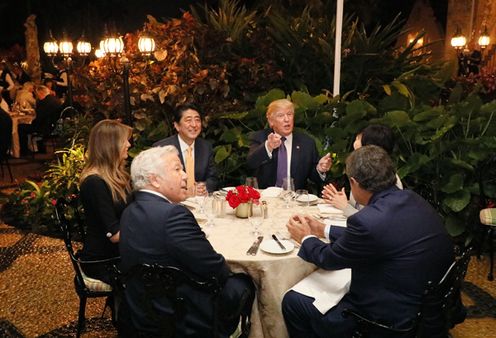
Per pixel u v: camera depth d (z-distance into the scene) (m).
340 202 2.68
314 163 3.61
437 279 1.84
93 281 2.46
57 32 13.59
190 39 4.43
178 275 1.73
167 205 1.84
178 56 4.34
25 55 12.02
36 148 8.20
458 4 10.12
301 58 5.27
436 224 1.87
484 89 5.84
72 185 4.41
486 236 3.86
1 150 6.17
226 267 1.95
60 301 3.13
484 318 2.92
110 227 2.43
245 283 2.14
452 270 1.73
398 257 1.79
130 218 1.86
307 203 2.86
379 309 1.85
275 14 5.55
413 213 1.84
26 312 2.99
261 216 2.64
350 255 1.85
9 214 4.95
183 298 1.85
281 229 2.46
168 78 4.29
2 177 6.52
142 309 1.81
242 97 4.81
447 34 10.49
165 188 1.95
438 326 1.84
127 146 2.59
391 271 1.81
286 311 2.15
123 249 1.84
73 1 13.55
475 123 3.79
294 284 2.20
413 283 1.80
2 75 9.27
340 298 2.06
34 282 3.40
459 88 4.26
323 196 2.78
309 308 2.06
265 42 5.04
